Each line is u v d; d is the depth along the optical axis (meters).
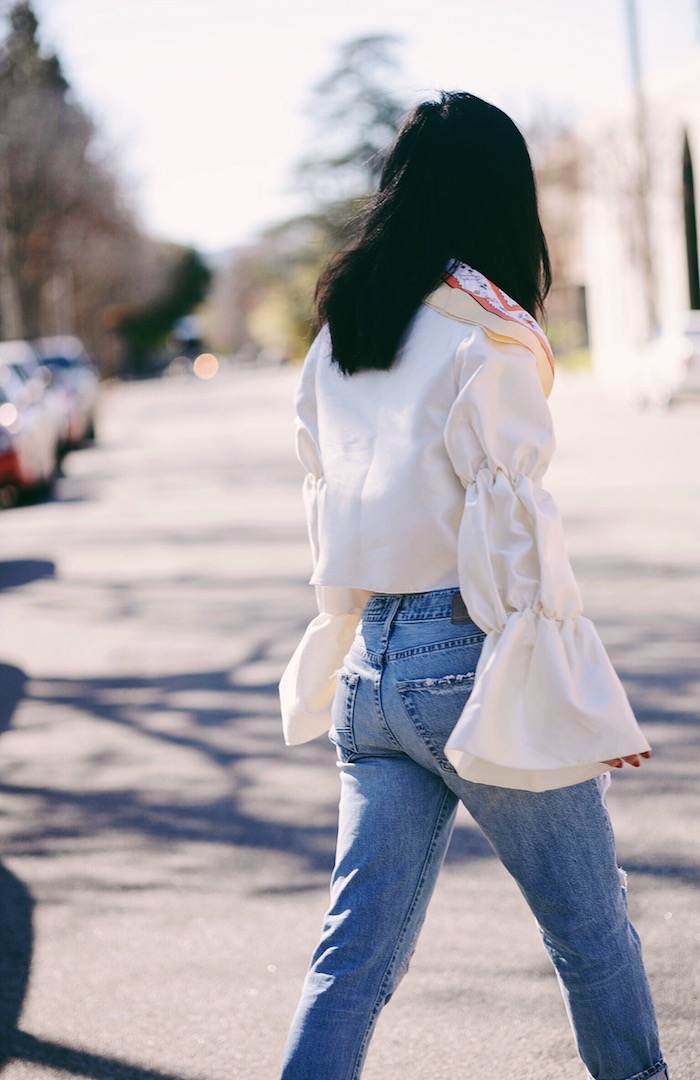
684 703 5.75
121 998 3.33
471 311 2.04
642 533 10.64
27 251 40.94
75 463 22.05
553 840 2.06
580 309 47.44
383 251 2.14
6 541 12.70
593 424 22.48
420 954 3.49
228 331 155.00
